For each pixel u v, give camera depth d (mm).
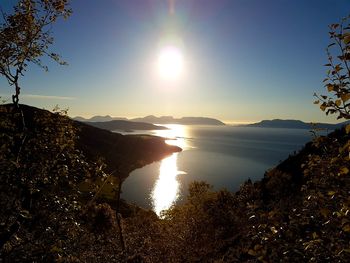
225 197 35906
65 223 11273
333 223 6688
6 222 10016
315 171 8055
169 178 193625
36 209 11070
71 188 12102
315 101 6137
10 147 11250
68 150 12305
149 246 33688
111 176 13492
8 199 10406
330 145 7668
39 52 10914
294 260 6914
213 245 29719
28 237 10703
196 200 38281
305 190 8883
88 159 13242
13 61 10688
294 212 7945
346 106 5828
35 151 11672
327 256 6488
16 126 11352
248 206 9312
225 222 30250
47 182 11398
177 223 35344
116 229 38312
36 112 12391
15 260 10188
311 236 7109
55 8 10891
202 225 32250
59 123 12328
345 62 5844
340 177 6965
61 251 10539
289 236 7379
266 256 7426
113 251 30844
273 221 7883
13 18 10383
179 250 31562
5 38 10414
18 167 10266
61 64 11281
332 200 6941
